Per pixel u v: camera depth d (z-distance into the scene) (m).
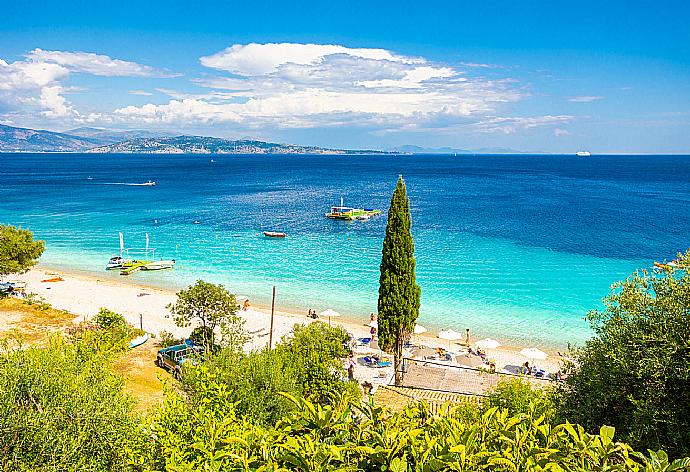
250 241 82.69
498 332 44.12
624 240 80.88
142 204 127.19
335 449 5.40
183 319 36.97
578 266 65.31
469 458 5.20
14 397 13.28
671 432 10.71
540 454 5.52
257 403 18.38
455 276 60.59
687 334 11.41
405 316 32.75
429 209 117.62
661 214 108.31
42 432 12.63
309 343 27.69
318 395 23.78
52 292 54.22
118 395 16.19
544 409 13.10
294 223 100.81
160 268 65.56
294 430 6.29
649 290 13.09
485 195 150.50
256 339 41.66
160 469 13.37
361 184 194.50
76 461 12.93
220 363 20.45
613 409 12.45
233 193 157.50
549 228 91.88
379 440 5.68
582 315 47.97
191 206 123.88
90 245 78.75
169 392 16.06
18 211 112.31
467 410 16.30
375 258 71.25
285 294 55.00
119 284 58.81
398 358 33.31
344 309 50.44
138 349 36.53
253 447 6.30
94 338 20.62
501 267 64.81
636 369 11.61
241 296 54.03
